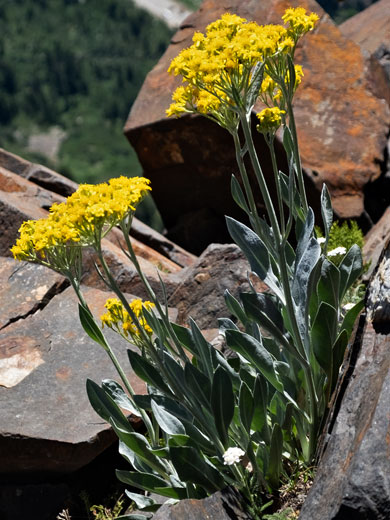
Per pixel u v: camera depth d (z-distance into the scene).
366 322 3.55
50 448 4.20
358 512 2.57
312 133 8.21
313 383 3.37
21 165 8.75
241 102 2.93
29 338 5.03
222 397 3.13
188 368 3.24
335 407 3.31
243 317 3.70
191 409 3.26
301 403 3.50
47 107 172.88
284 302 3.15
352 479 2.63
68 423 4.31
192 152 8.50
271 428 3.54
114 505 4.34
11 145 162.00
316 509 2.79
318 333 3.25
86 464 4.46
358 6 18.70
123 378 3.47
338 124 8.32
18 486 4.46
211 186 8.64
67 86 178.50
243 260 5.65
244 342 3.31
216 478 3.28
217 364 3.43
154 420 3.62
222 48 2.89
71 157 155.50
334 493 2.75
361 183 8.02
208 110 3.07
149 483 3.40
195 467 3.23
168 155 8.68
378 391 3.00
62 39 195.38
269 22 8.95
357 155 8.15
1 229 6.32
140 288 5.88
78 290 3.32
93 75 180.62
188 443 3.25
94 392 3.51
